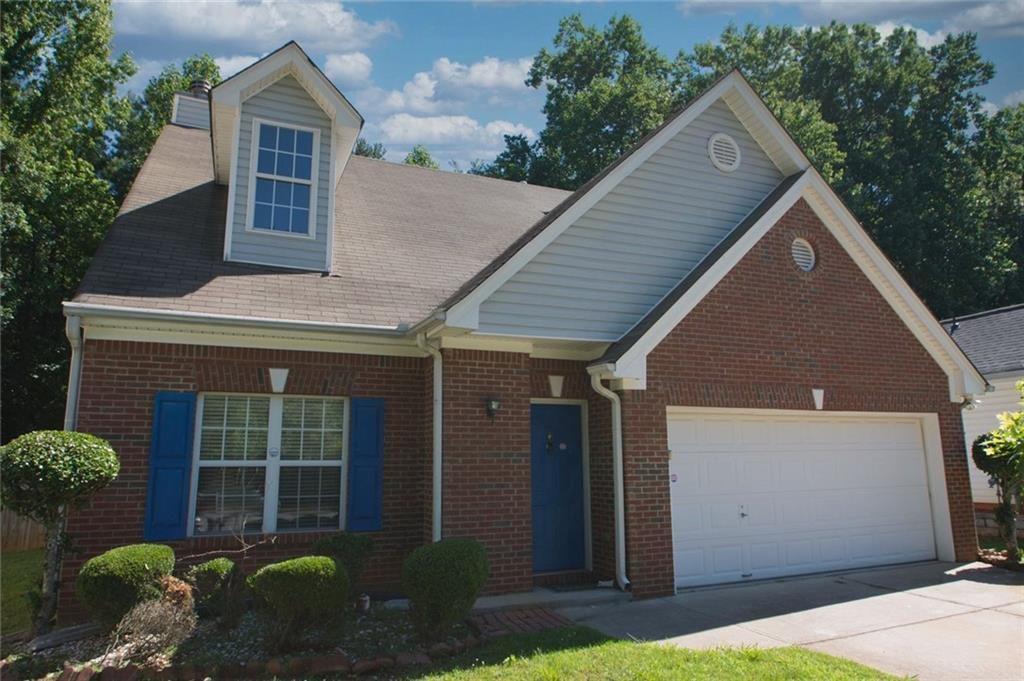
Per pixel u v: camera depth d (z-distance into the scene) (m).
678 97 37.41
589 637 6.98
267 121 10.55
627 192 10.20
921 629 7.46
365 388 9.34
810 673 5.82
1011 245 37.72
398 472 9.37
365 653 6.55
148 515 7.97
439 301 10.28
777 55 39.72
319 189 10.63
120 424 8.02
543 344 9.67
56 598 7.51
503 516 8.91
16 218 16.06
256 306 8.83
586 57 38.88
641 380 9.34
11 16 18.81
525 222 14.38
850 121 39.41
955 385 12.27
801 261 11.23
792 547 10.59
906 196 35.41
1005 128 39.12
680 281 10.41
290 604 6.32
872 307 11.59
